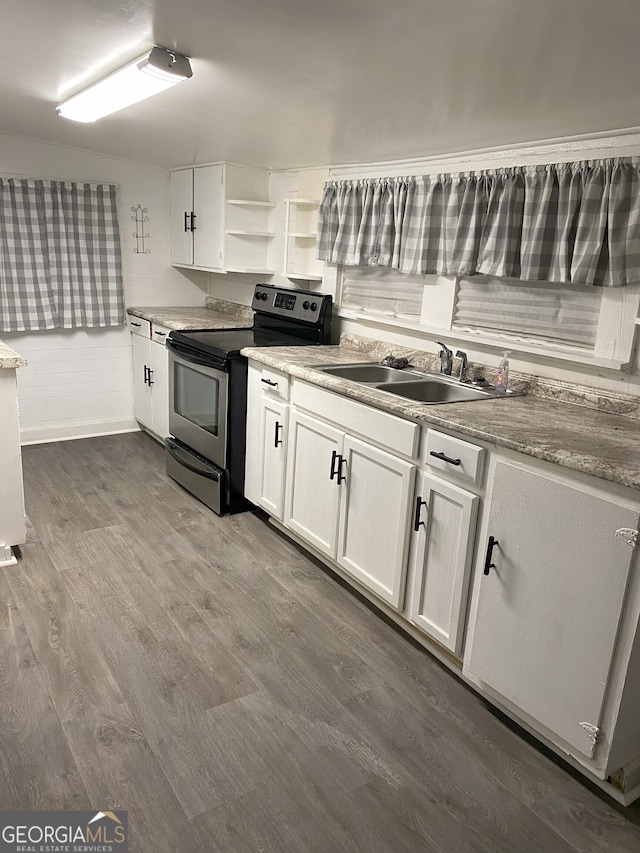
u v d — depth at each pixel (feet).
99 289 15.05
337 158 11.18
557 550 5.90
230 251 13.79
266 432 10.73
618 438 6.61
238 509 11.85
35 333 14.71
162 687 7.09
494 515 6.52
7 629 7.97
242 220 13.79
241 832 5.36
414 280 10.81
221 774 5.95
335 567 9.70
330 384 8.82
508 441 6.26
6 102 10.82
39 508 11.55
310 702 7.00
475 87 6.42
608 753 5.67
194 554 10.15
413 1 4.76
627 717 5.66
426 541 7.53
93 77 8.50
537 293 8.76
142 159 14.64
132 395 16.37
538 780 6.14
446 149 9.23
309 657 7.77
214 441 11.62
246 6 5.49
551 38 4.97
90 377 15.65
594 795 6.02
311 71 6.82
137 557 9.96
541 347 8.53
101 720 6.53
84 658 7.49
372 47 5.83
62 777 5.80
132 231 15.44
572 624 5.84
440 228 9.79
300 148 10.89
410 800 5.80
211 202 13.94
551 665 6.08
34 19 6.73
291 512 10.27
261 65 6.96
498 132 7.95
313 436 9.50
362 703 7.04
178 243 15.56
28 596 8.73
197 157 13.38
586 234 7.68
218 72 7.49
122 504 11.92
